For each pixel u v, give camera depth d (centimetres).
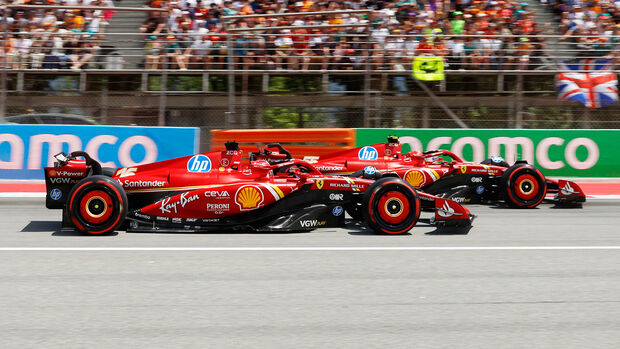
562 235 2281
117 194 2089
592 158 3738
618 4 4428
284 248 1980
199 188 2169
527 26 4203
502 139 3706
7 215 2548
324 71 3756
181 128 3556
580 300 1491
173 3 3991
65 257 1831
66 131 3441
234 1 4128
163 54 3703
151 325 1293
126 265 1752
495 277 1681
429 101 3859
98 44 3750
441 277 1673
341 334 1257
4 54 3600
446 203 2242
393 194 2180
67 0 4084
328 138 3609
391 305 1437
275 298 1479
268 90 3759
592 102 3959
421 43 3853
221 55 3694
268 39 3747
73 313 1358
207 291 1527
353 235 2195
